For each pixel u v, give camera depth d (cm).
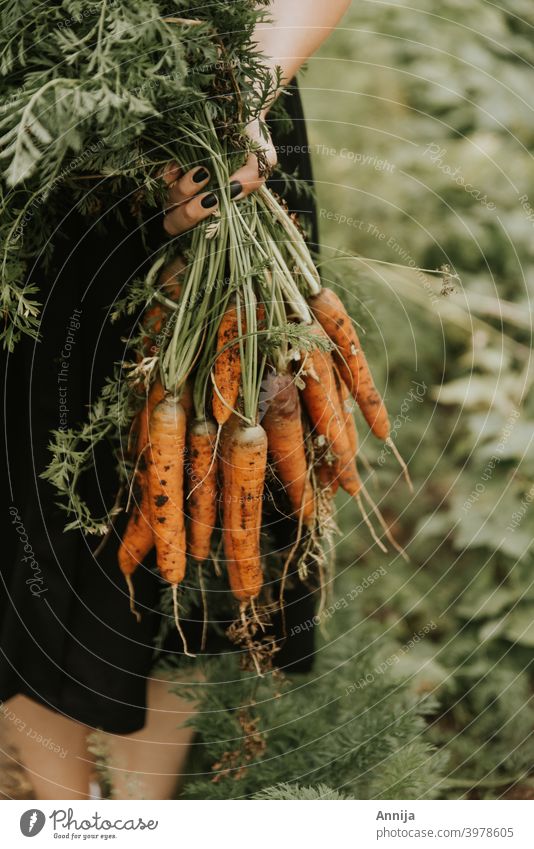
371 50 244
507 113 237
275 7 130
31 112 95
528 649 193
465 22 241
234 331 117
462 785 164
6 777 152
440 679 187
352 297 159
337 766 149
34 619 128
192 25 106
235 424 119
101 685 132
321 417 129
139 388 121
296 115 141
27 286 108
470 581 207
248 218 119
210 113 111
